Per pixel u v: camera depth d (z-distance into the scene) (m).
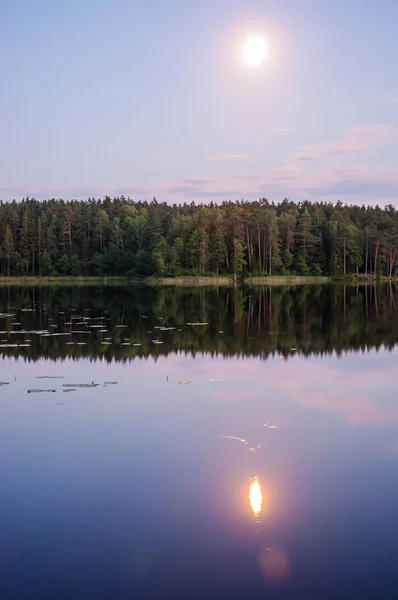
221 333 29.06
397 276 102.25
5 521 8.43
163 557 7.50
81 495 9.24
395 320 34.91
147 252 98.75
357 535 7.99
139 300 53.62
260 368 19.61
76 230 107.00
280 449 11.28
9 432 12.52
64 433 12.41
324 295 60.25
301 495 9.20
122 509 8.76
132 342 25.94
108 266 102.00
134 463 10.59
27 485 9.65
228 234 95.50
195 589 6.89
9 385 17.28
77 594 6.80
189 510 8.73
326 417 13.48
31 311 42.09
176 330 30.33
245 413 13.87
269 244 96.38
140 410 14.23
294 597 6.72
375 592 6.79
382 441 11.73
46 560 7.46
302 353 22.72
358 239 101.38
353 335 28.06
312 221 107.88
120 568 7.28
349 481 9.73
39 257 102.38
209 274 92.62
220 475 9.99
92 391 16.36
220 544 7.80
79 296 60.41
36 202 127.88
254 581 7.01
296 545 7.77
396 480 9.76
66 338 27.22
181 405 14.68
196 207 129.75
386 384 16.92
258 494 9.25
